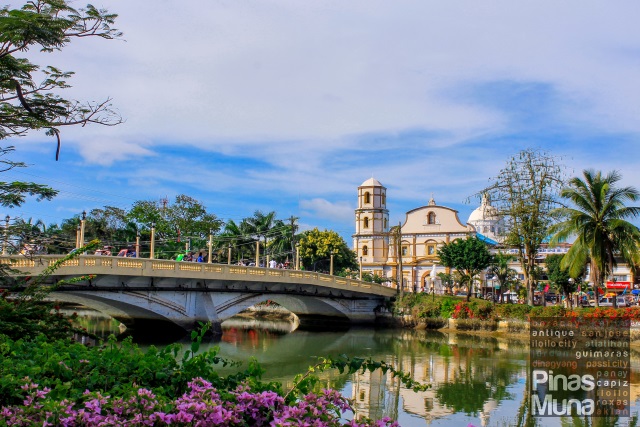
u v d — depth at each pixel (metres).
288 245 90.25
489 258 68.25
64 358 10.06
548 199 59.69
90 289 39.44
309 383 10.08
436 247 98.88
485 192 61.81
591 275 50.19
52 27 14.84
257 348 45.91
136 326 51.78
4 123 16.81
